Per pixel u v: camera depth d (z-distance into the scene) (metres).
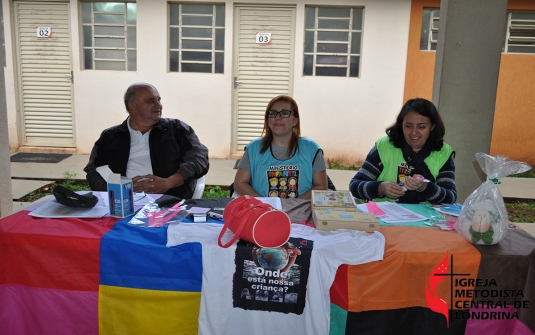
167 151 2.81
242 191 2.48
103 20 5.70
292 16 5.59
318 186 2.51
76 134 5.95
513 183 5.40
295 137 2.52
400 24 5.52
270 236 1.52
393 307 1.56
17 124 5.99
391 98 5.72
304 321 1.57
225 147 5.94
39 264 1.63
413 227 1.80
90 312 1.65
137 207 1.97
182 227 1.70
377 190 2.25
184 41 5.71
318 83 5.73
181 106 5.83
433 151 2.38
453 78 3.15
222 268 1.56
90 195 1.97
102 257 1.60
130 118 2.83
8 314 1.66
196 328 1.64
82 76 5.78
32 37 5.78
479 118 3.19
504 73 5.77
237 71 5.78
